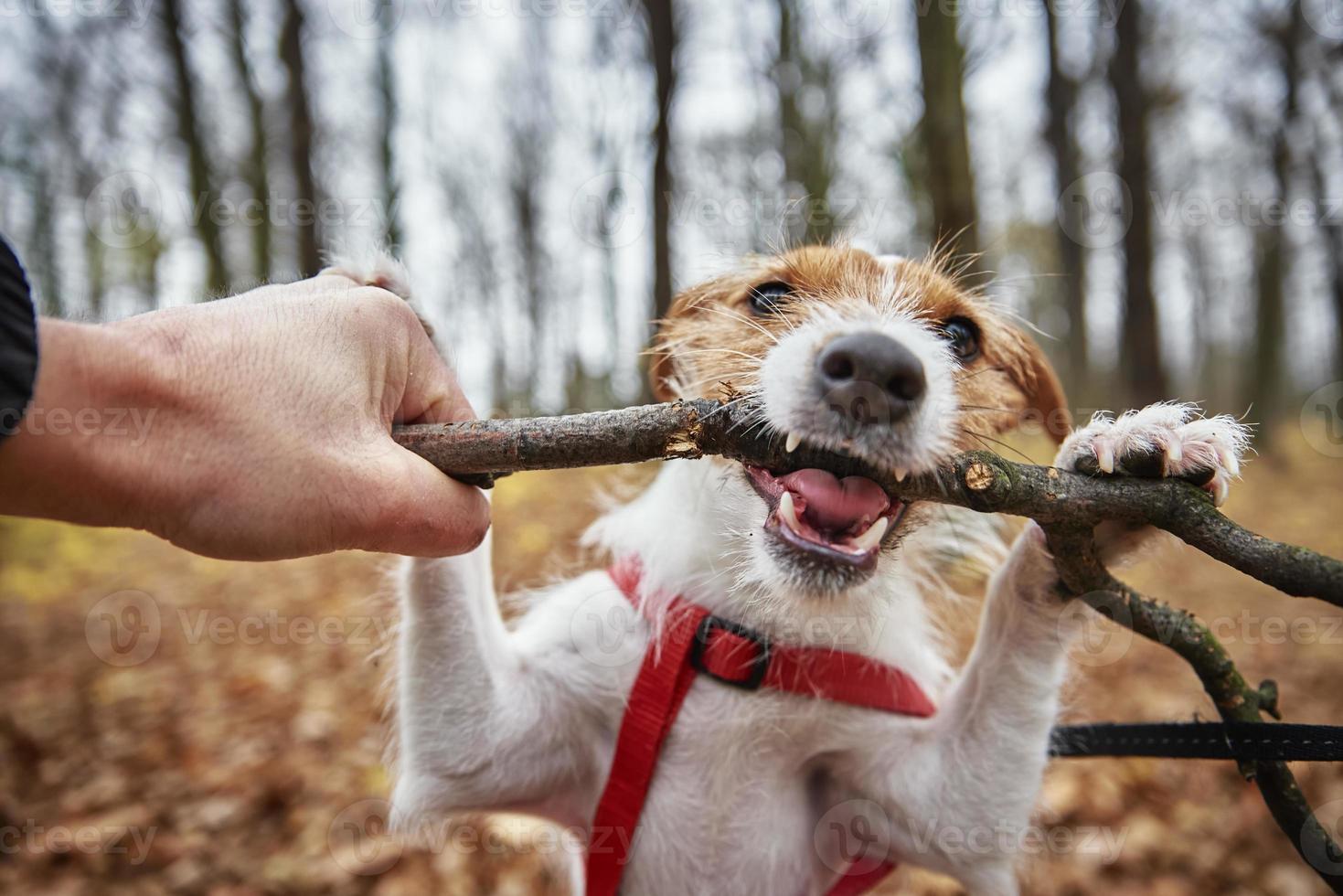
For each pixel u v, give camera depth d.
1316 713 0.63
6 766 0.62
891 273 0.34
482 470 0.20
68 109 2.06
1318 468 1.86
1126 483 0.19
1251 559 0.17
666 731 0.28
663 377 0.37
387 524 0.18
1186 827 0.51
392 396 0.20
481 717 0.28
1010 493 0.19
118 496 0.16
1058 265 2.15
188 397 0.17
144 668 0.79
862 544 0.25
